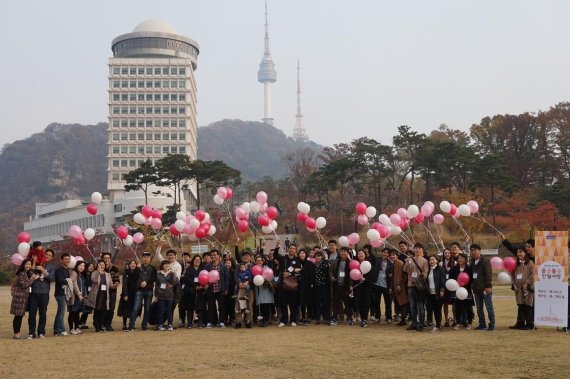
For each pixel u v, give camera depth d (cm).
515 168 6775
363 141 5962
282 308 1480
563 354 994
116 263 4828
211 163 6200
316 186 6147
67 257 1380
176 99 10500
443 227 4972
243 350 1084
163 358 1009
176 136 10444
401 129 5681
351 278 1448
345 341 1184
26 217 13975
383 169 5888
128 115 10394
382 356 1000
